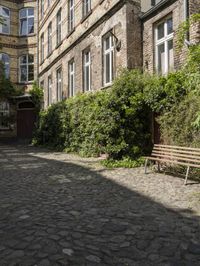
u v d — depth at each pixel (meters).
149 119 11.04
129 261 3.62
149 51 12.30
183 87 8.62
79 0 17.50
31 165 11.09
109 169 9.83
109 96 10.88
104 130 10.80
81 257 3.68
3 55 29.22
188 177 8.23
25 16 29.80
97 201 6.12
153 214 5.29
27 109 28.88
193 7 10.30
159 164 9.33
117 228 4.63
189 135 8.43
